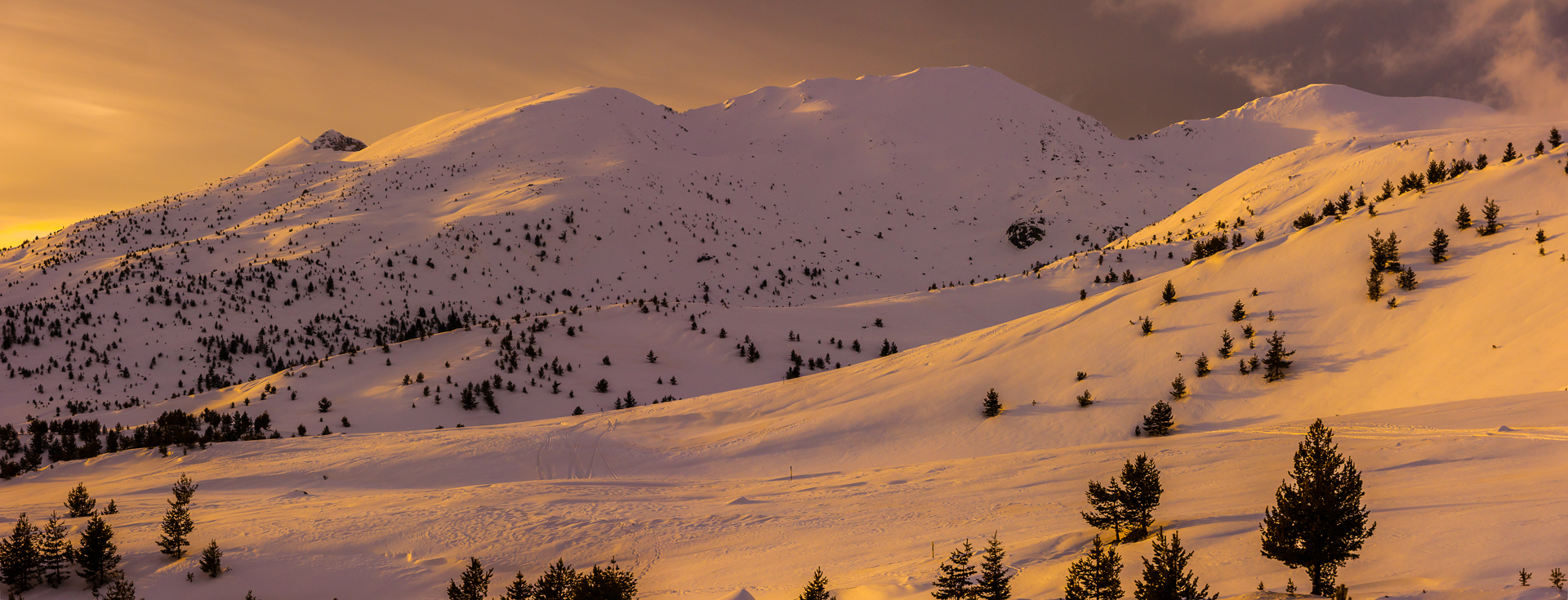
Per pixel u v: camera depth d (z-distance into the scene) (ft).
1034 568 74.33
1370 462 100.58
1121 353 220.23
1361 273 212.84
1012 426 198.90
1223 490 99.96
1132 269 521.24
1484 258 193.98
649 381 389.80
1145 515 80.18
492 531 126.82
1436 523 64.08
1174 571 49.80
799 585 82.84
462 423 320.70
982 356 249.75
